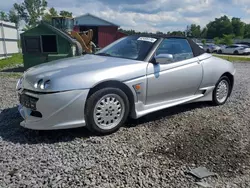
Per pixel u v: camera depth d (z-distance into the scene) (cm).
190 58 394
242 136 323
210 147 288
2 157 248
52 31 829
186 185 216
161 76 345
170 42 377
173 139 306
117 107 313
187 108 433
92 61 334
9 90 554
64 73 286
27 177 217
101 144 284
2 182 209
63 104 275
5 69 971
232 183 221
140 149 277
